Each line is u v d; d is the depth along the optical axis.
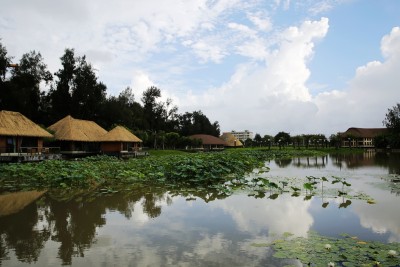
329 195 14.80
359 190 16.17
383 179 20.61
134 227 9.77
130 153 43.53
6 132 31.02
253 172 25.80
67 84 57.12
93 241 8.48
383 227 9.48
